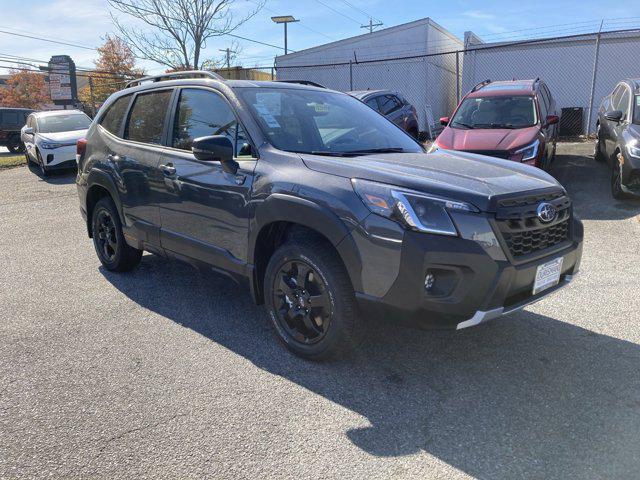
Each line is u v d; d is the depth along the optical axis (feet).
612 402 9.46
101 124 17.13
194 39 63.62
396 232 9.13
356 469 7.83
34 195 33.63
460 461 7.98
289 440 8.53
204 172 12.48
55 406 9.53
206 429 8.83
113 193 15.66
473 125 29.04
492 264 9.08
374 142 13.33
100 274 17.04
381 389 10.02
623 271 16.38
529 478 7.60
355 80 69.56
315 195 10.15
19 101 152.56
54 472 7.80
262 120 12.11
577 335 12.14
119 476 7.72
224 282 16.11
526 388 9.97
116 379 10.46
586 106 58.08
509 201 9.45
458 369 10.72
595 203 25.84
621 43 55.88
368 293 9.61
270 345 11.88
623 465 7.82
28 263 18.51
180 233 13.51
